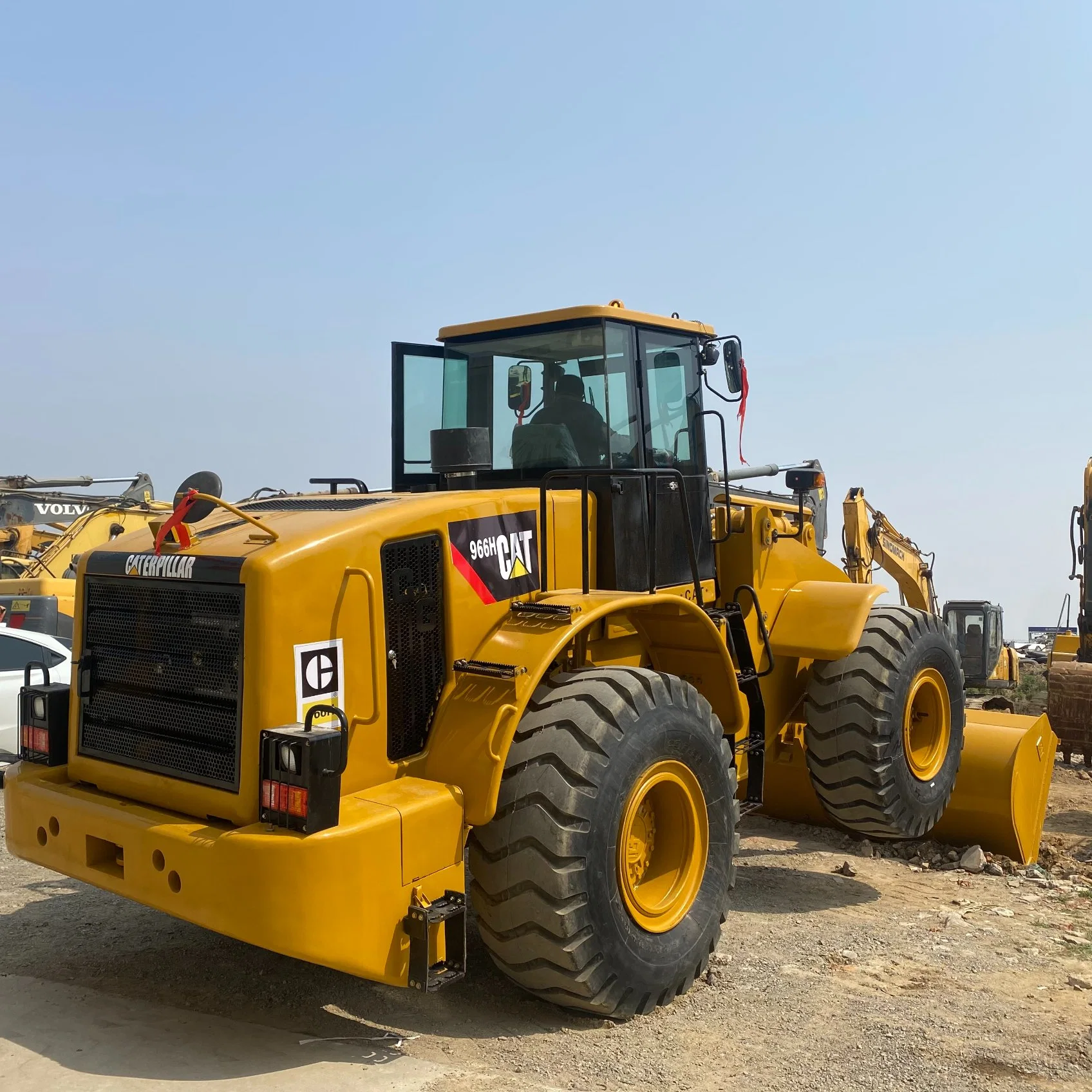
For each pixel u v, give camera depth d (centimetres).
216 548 382
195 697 379
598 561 493
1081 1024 409
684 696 441
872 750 579
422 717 409
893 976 462
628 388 516
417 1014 408
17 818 418
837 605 586
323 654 371
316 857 332
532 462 525
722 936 514
